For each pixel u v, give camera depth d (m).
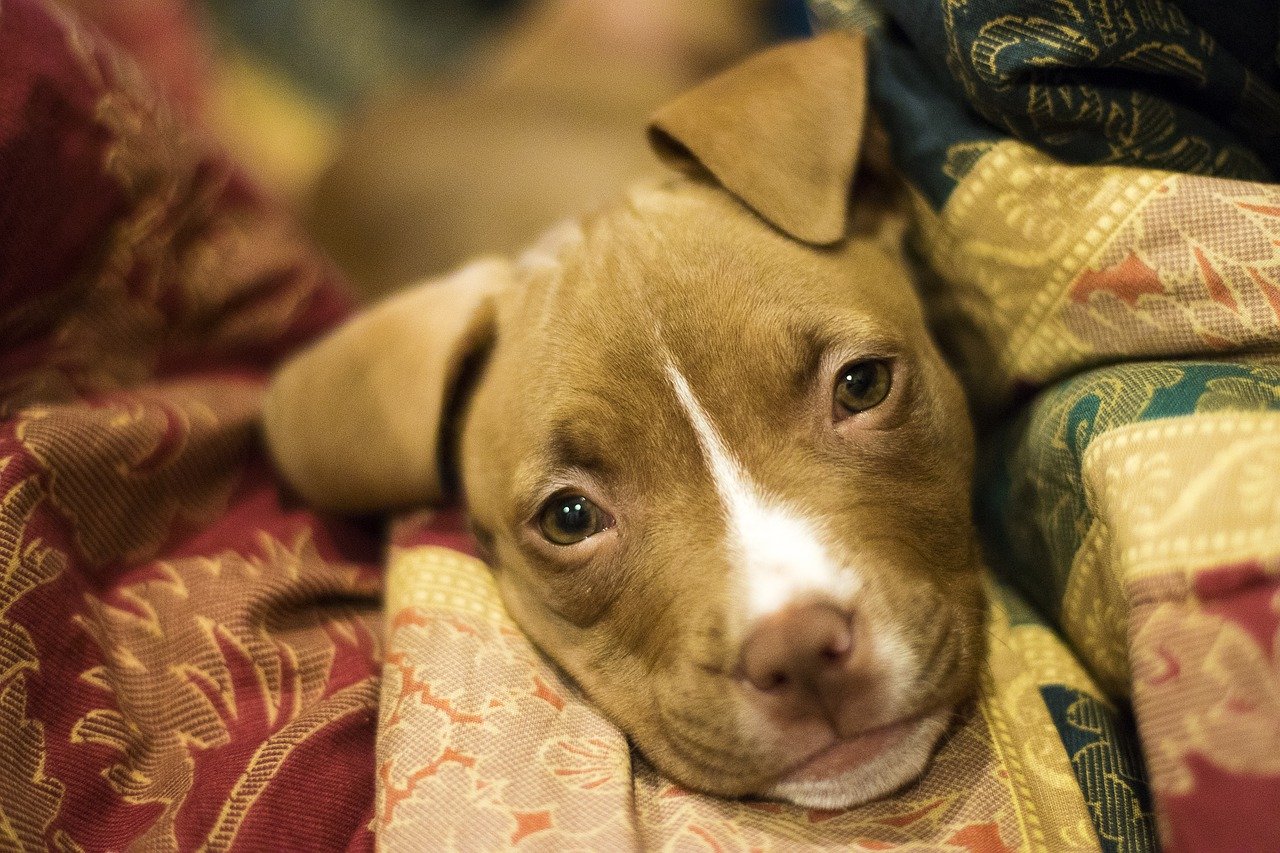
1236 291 0.25
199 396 0.32
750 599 0.25
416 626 0.27
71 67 0.31
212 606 0.28
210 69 0.54
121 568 0.29
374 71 0.67
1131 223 0.26
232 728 0.26
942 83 0.29
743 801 0.26
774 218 0.28
